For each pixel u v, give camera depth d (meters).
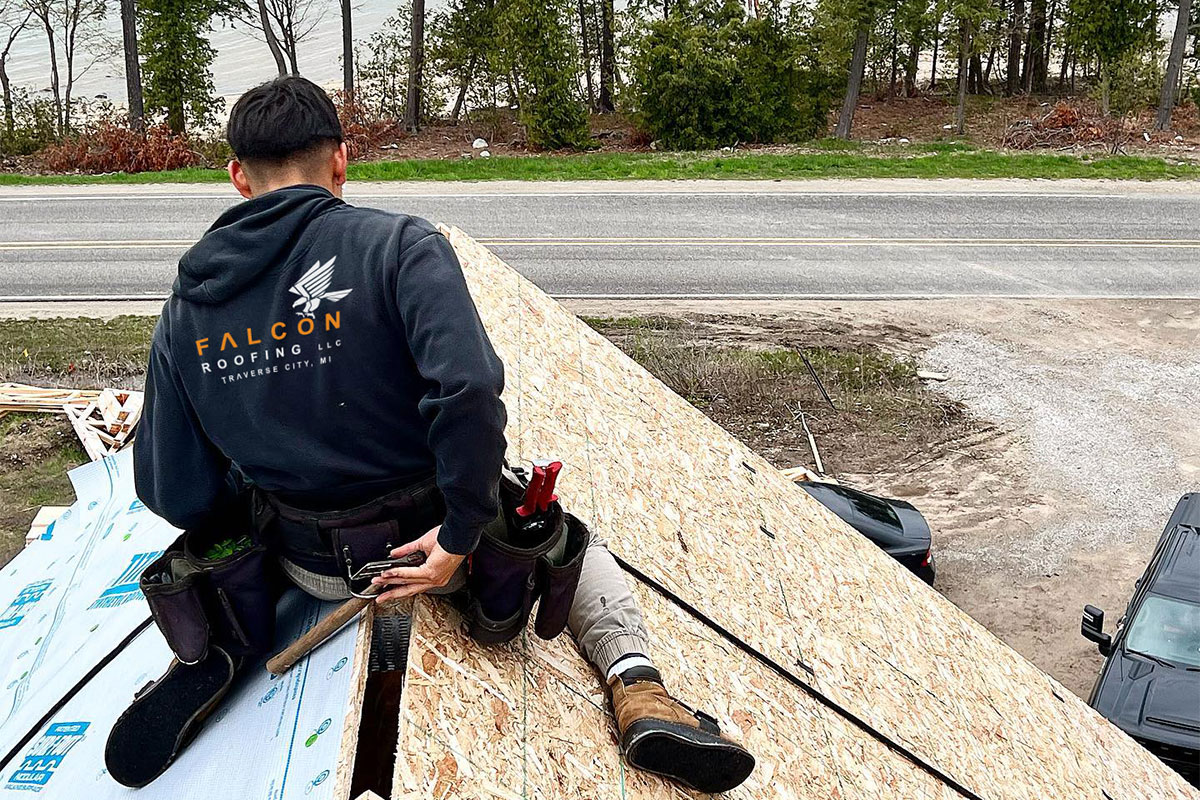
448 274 2.19
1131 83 36.25
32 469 12.12
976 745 4.49
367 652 2.41
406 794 2.12
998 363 17.83
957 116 39.25
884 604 5.18
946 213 25.91
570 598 2.62
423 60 39.34
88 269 21.48
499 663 2.66
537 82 36.47
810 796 3.27
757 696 3.55
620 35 41.59
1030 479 14.42
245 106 2.34
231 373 2.28
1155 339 18.92
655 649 3.36
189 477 2.46
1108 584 12.16
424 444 2.36
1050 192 27.75
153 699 2.62
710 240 23.72
